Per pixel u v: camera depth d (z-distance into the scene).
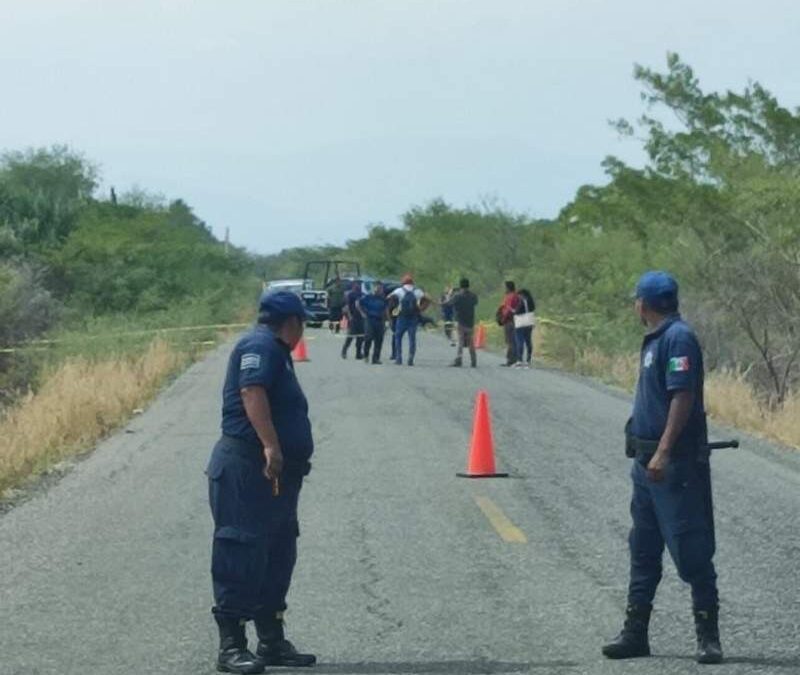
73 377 35.41
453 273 96.75
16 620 14.09
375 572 16.22
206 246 114.75
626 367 45.44
